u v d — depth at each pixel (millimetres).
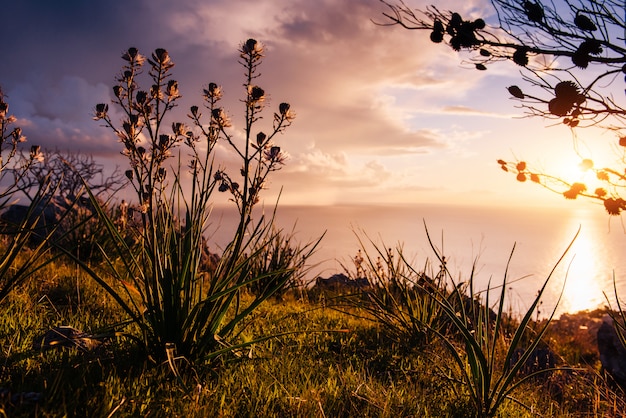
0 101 3666
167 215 3658
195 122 3459
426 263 6316
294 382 3580
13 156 3744
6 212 9266
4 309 4207
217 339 3629
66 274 5859
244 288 7324
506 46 1918
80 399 2666
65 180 12438
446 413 3529
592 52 1812
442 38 1986
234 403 3010
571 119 1980
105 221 3424
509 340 6273
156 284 3436
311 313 6293
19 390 2662
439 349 5156
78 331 3627
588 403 4742
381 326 5914
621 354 6445
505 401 4066
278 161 3531
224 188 3584
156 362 3320
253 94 3395
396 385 4062
